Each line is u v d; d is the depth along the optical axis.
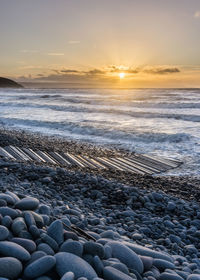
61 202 5.78
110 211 6.00
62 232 2.89
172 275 3.04
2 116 31.14
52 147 14.96
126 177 9.91
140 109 36.44
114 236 4.06
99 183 7.70
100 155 14.32
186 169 12.42
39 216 3.16
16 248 2.40
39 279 2.28
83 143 17.47
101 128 21.95
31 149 13.87
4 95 74.94
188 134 18.73
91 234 3.74
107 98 55.94
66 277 2.23
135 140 18.34
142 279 2.91
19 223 2.76
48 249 2.60
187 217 6.29
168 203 6.77
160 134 19.05
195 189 8.96
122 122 25.55
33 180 7.42
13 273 2.21
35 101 52.62
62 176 7.98
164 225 5.65
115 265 2.77
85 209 5.89
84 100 49.78
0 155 11.90
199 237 5.28
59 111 35.66
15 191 5.87
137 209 6.42
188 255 4.43
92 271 2.47
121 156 14.28
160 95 65.56
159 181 9.63
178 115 28.81
